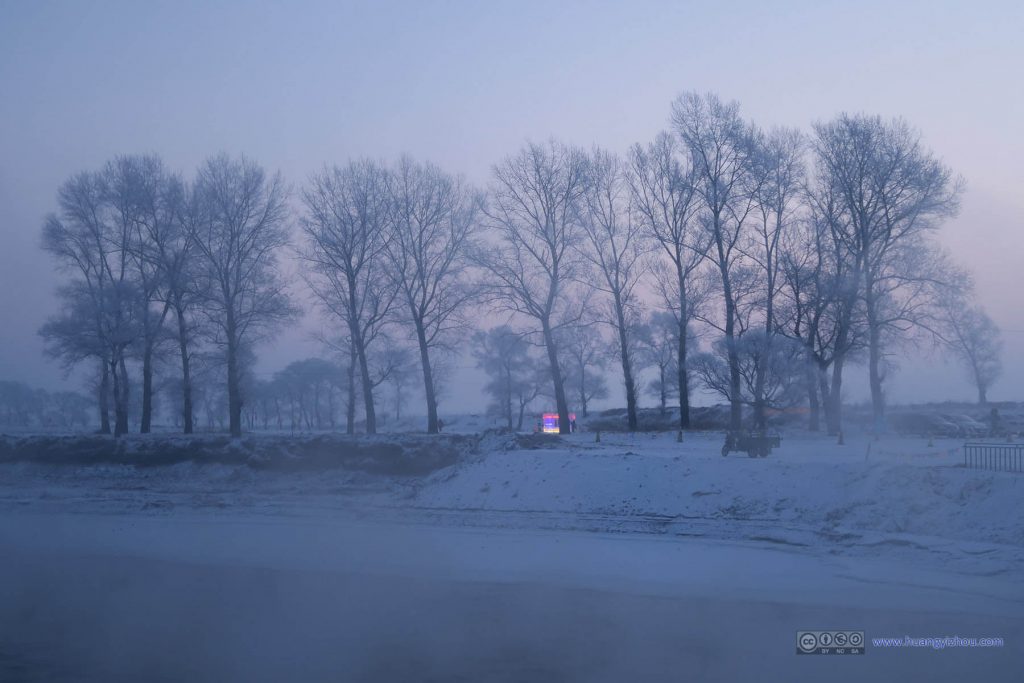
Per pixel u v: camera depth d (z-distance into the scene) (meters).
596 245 51.09
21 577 20.52
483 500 29.48
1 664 14.37
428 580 19.33
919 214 43.53
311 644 15.02
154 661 14.28
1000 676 12.62
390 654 14.34
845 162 44.31
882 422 45.38
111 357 47.91
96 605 17.91
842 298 44.25
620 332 51.75
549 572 19.70
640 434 46.09
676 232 48.72
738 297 47.25
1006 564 18.28
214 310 48.22
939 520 21.45
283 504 31.77
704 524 24.50
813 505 24.20
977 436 45.91
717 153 47.56
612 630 15.25
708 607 16.53
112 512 30.41
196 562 21.86
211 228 48.12
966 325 58.44
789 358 43.25
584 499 27.59
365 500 32.25
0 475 40.75
